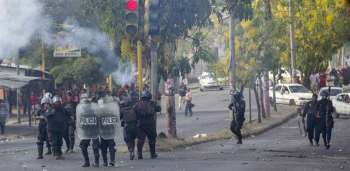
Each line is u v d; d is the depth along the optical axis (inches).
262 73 3083.2
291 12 3531.0
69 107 1899.6
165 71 2063.2
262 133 2534.5
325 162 1488.7
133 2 1616.6
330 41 3649.1
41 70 4062.5
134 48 2025.1
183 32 2034.9
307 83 4343.0
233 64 2512.3
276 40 3029.0
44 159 1705.2
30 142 2449.6
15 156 1809.8
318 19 3479.3
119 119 1497.3
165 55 2064.5
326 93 1950.1
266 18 2965.1
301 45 3811.5
